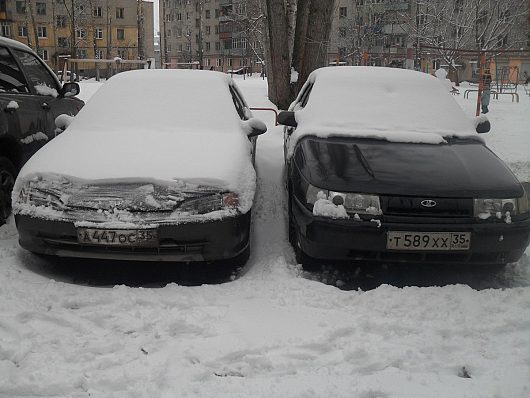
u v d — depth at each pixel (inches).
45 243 144.8
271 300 132.2
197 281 151.9
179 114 190.7
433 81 217.6
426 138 179.6
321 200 143.6
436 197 141.7
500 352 110.4
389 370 103.4
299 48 506.6
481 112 610.2
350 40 1871.3
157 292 133.4
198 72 217.3
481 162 161.6
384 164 155.8
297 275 152.6
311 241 144.3
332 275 157.9
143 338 112.0
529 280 157.2
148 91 200.8
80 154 157.5
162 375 98.5
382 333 117.0
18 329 112.9
